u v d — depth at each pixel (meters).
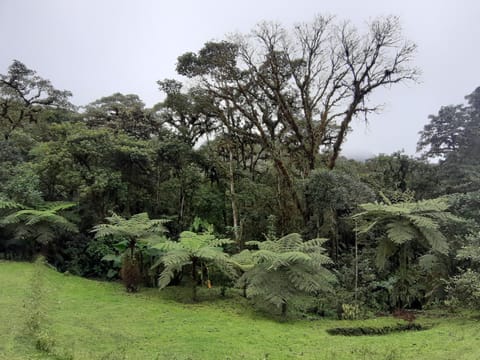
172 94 16.80
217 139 17.83
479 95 22.66
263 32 15.91
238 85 15.77
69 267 12.26
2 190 12.59
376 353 5.95
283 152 17.19
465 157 19.30
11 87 23.83
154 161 14.52
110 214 13.71
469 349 5.95
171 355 5.50
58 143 13.48
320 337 7.16
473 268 9.71
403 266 9.82
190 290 11.17
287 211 14.23
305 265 9.24
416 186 15.84
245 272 9.78
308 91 16.42
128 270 10.46
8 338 5.19
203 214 15.39
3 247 12.40
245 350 6.02
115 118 21.06
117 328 6.78
